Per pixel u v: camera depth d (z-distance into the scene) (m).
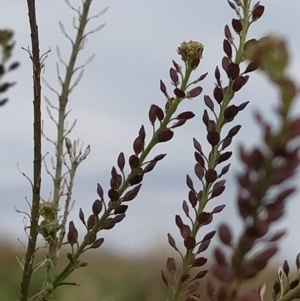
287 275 0.19
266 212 0.11
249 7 0.19
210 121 0.19
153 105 0.19
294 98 0.10
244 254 0.12
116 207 0.20
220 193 0.19
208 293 0.13
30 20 0.19
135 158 0.19
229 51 0.19
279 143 0.10
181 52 0.19
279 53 0.10
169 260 0.19
